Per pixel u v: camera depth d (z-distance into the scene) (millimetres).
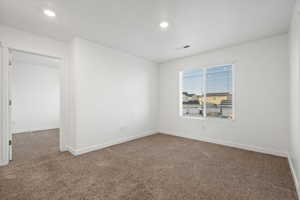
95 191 1655
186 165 2334
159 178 1941
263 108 2852
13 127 4578
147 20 2203
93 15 2066
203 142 3596
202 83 3873
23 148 3105
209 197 1562
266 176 1989
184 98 4254
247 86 3029
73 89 2820
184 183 1826
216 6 1856
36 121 5039
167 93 4488
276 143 2719
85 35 2703
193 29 2477
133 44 3137
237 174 2047
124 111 3641
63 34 2654
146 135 4266
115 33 2621
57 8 1896
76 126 2734
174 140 3783
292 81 2135
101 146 3131
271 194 1615
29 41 2553
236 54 3160
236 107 3178
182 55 3873
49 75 5344
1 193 1598
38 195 1574
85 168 2207
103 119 3178
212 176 1995
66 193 1615
